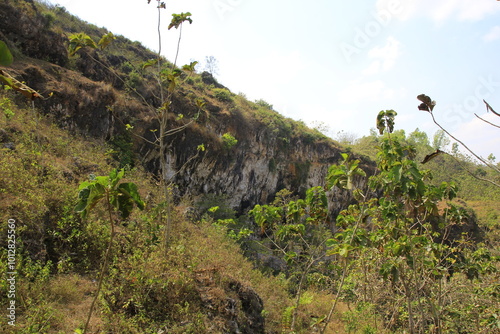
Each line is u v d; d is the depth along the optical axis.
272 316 8.56
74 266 6.73
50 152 10.20
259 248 17.47
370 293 10.38
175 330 5.68
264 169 25.66
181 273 6.70
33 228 6.37
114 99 16.30
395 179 6.13
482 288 8.57
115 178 3.56
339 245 6.57
